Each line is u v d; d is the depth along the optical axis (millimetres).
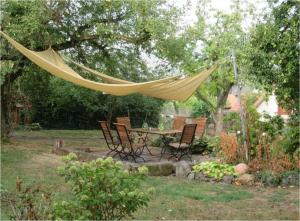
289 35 6332
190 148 10719
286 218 5711
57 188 7184
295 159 8266
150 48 12758
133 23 12109
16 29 10898
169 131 10898
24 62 13492
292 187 7770
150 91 9789
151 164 8914
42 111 20828
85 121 21578
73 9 12266
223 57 14328
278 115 9188
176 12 11859
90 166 3906
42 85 16953
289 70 6383
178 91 9742
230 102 21531
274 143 8523
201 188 7570
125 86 8719
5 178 7941
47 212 3959
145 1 11344
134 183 3955
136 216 5598
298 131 8000
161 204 6324
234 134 9492
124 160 10016
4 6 11281
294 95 6898
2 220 4707
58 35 12211
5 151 11742
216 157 9930
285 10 6477
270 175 7961
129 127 13078
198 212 5969
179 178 8586
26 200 4164
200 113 20297
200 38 15180
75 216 3760
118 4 11594
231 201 6672
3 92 14172
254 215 5855
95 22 12164
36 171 8867
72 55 14039
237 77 9203
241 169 8289
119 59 14180
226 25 15180
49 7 11289
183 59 13039
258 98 12172
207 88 16266
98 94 19406
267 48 6855
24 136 16969
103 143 14945
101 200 3781
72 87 18844
